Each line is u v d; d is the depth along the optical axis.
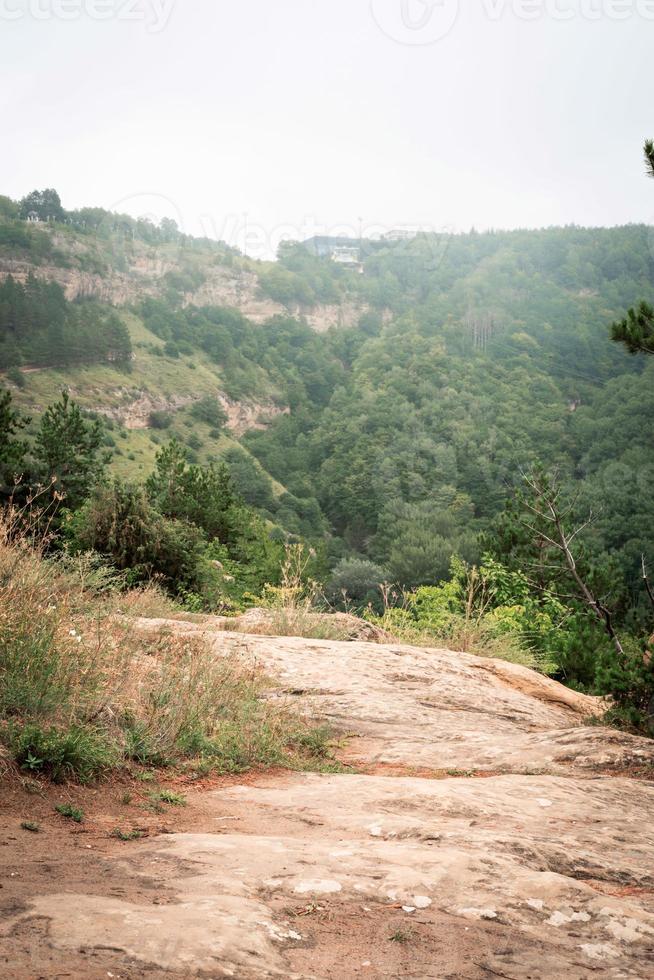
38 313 168.62
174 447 22.53
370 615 14.52
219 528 21.62
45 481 17.00
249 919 2.45
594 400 160.00
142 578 13.68
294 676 8.12
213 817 3.99
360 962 2.35
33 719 4.35
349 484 141.00
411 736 6.88
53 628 5.10
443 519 110.94
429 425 159.00
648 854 3.82
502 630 14.00
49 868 2.80
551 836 3.91
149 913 2.40
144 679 5.86
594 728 6.76
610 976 2.37
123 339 177.75
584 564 19.06
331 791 4.62
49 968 1.99
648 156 9.02
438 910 2.78
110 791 4.13
